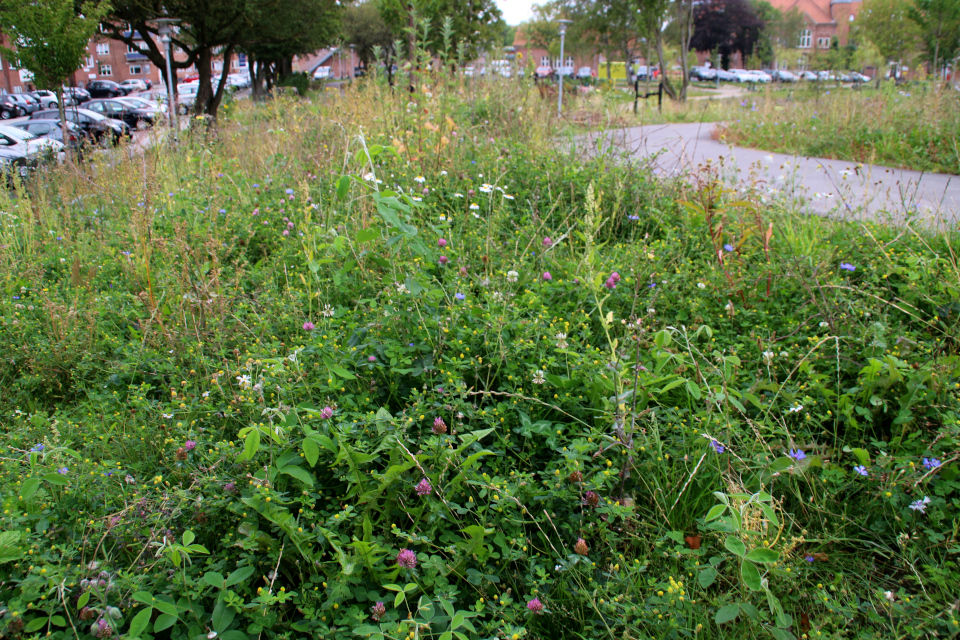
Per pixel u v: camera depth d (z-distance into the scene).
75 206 6.81
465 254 4.56
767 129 14.10
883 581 2.50
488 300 3.66
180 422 2.89
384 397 3.23
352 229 4.71
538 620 2.32
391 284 3.56
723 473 2.73
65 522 2.48
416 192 5.59
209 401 3.15
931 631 2.14
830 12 84.19
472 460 2.50
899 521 2.63
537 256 4.66
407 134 6.80
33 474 2.59
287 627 2.18
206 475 2.53
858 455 2.81
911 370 3.21
